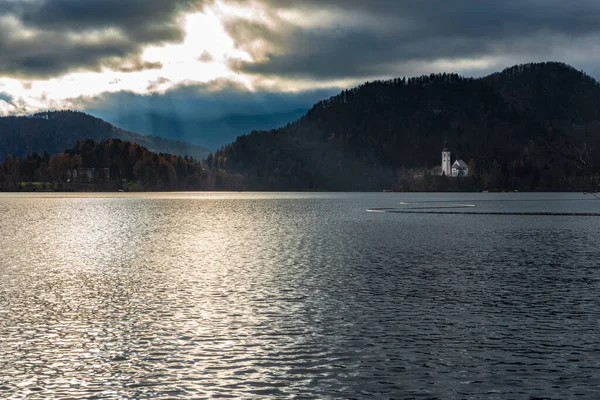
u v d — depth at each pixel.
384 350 23.05
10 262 50.38
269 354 22.48
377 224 104.06
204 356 22.22
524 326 26.89
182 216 134.88
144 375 20.16
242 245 65.81
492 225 100.25
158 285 37.56
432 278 40.50
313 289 36.03
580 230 88.06
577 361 21.83
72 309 30.19
